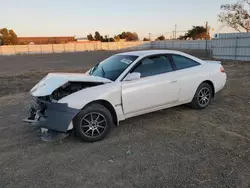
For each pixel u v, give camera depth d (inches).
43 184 110.0
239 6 1295.5
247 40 787.4
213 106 225.6
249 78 391.9
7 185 109.7
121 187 106.3
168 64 192.9
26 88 367.6
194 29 3058.6
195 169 118.9
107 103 161.0
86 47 2596.0
